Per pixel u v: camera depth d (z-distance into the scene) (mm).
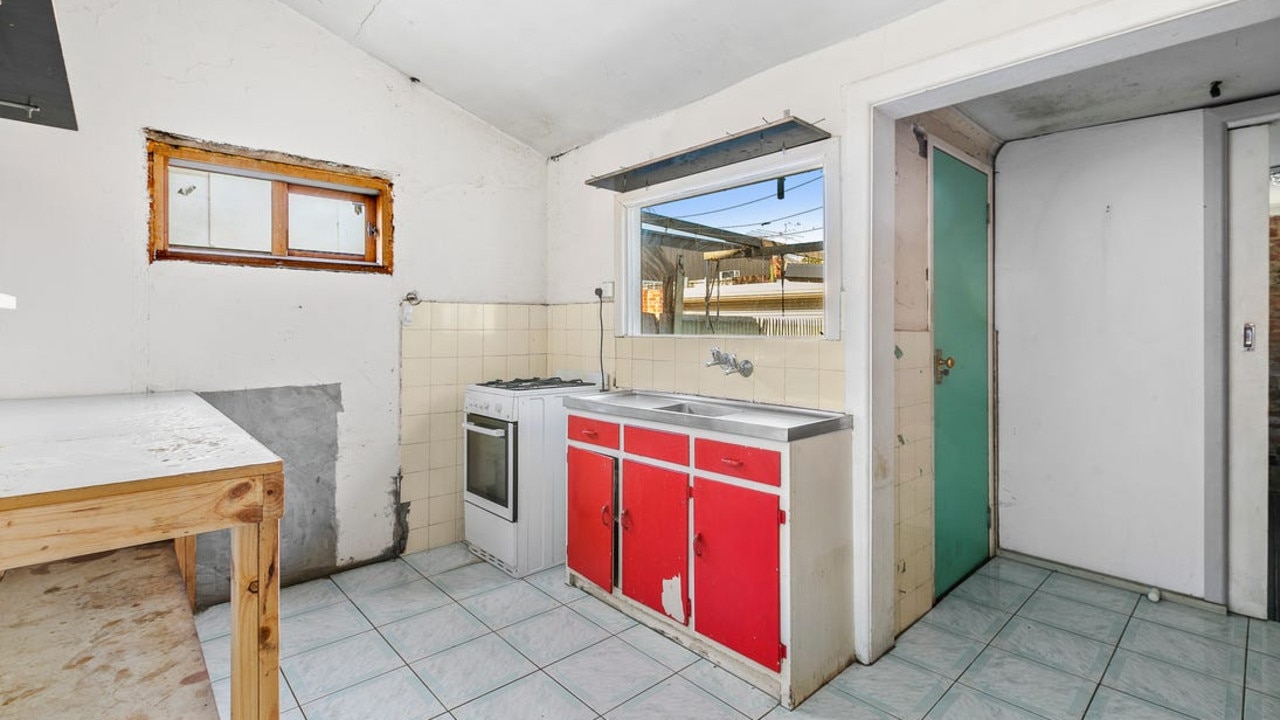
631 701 1888
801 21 2117
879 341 2164
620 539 2479
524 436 2844
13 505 787
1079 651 2174
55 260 2174
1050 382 2898
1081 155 2779
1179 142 2523
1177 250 2531
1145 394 2623
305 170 2730
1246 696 1887
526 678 2012
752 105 2504
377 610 2498
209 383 2510
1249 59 2062
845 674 2051
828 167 2219
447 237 3191
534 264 3580
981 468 2969
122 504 859
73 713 943
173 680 1045
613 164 3189
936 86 1930
